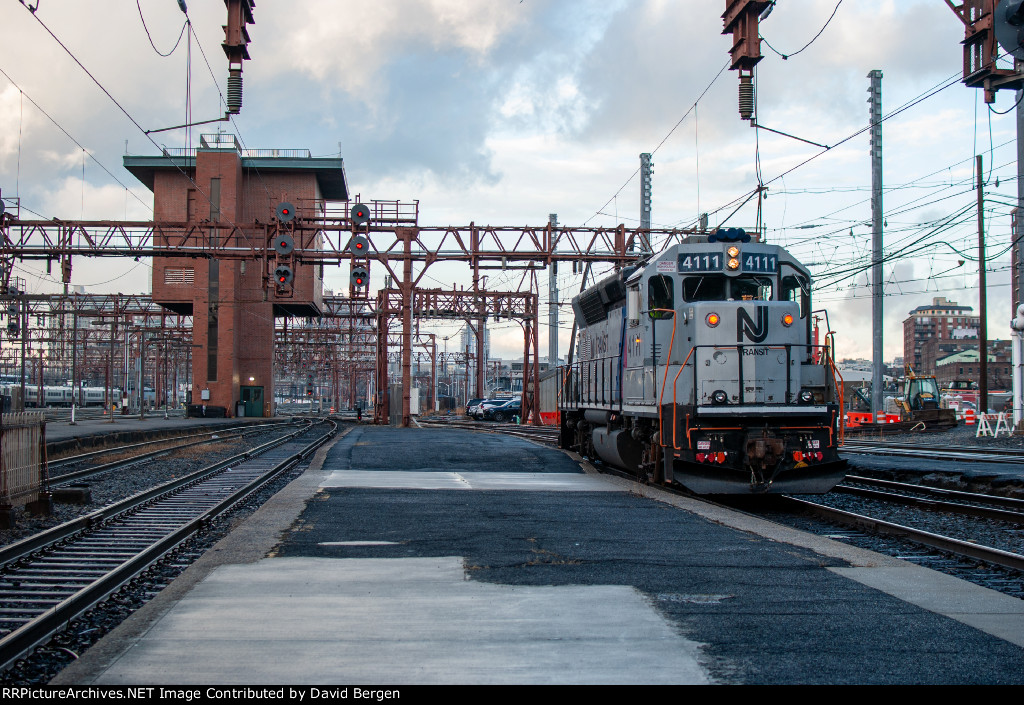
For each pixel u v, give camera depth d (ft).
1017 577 26.63
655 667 16.79
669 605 21.48
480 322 217.77
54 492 44.80
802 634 18.97
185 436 119.44
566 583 23.99
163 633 19.03
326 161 190.29
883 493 49.32
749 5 41.83
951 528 37.58
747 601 21.88
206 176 183.01
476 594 22.70
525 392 177.06
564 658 17.33
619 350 57.26
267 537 32.32
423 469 63.98
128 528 37.58
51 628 20.01
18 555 29.63
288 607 21.35
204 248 111.24
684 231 113.29
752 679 16.15
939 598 22.29
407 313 125.59
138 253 110.42
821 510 41.42
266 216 191.62
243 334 196.65
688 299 47.55
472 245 117.39
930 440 102.01
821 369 46.37
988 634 19.04
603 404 62.03
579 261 114.93
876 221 107.45
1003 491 51.34
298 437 121.60
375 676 16.26
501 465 66.33
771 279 47.19
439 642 18.38
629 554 28.40
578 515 38.37
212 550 29.63
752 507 46.29
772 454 42.80
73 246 110.42
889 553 31.12
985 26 62.44
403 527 34.81
